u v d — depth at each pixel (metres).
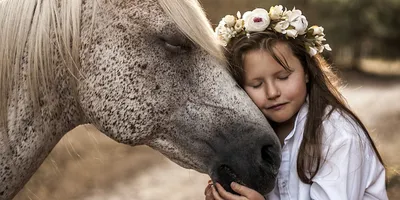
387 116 11.82
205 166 2.67
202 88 2.64
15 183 2.66
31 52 2.57
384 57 26.61
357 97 15.45
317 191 2.54
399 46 24.27
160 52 2.60
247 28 2.63
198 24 2.58
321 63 2.77
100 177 7.60
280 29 2.59
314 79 2.67
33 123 2.63
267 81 2.62
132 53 2.60
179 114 2.64
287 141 2.70
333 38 22.11
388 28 22.67
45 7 2.59
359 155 2.54
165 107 2.62
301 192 2.59
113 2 2.61
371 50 25.14
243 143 2.59
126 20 2.59
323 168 2.53
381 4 22.23
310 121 2.60
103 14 2.61
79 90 2.65
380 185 2.67
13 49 2.58
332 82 2.89
